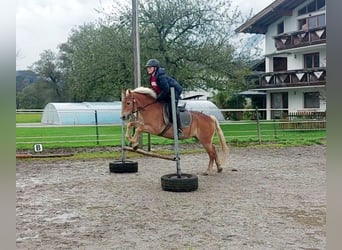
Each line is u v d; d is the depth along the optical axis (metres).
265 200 5.43
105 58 16.88
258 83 23.67
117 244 3.60
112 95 17.69
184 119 6.86
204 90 18.55
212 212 4.77
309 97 21.75
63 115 19.53
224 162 7.84
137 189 6.28
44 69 43.28
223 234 3.86
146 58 16.48
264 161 9.57
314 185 6.54
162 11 16.97
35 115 27.88
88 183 6.86
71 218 4.58
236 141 13.52
